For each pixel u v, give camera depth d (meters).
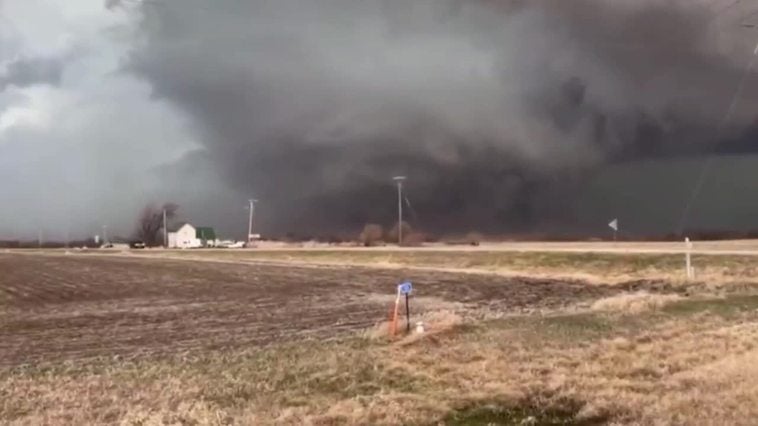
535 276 67.00
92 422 15.11
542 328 25.81
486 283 60.72
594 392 16.56
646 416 14.28
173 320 39.00
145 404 16.48
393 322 26.33
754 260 55.53
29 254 168.00
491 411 15.41
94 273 88.44
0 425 15.20
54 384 19.67
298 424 14.33
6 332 34.44
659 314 28.98
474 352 21.45
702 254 61.66
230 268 95.50
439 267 86.12
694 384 17.03
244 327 34.75
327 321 36.56
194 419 14.91
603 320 27.55
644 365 19.58
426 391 17.11
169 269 95.44
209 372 20.31
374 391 17.33
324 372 19.38
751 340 23.00
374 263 98.94
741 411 14.27
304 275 79.06
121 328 35.47
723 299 33.41
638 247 92.88
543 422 14.63
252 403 16.28
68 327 36.41
